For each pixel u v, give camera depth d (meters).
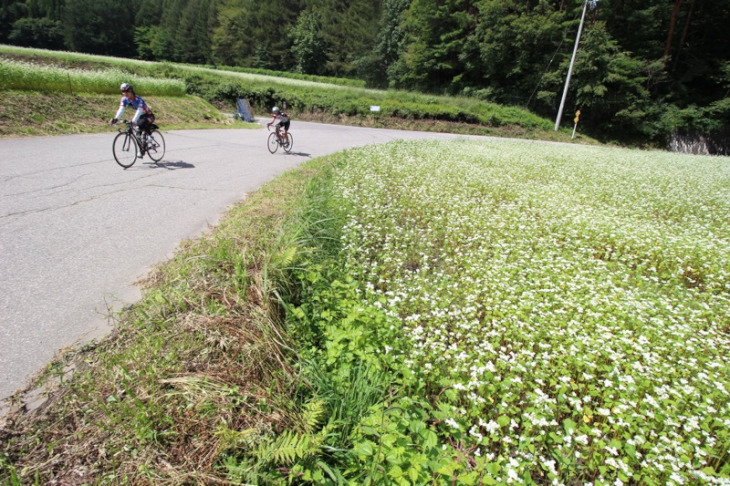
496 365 3.68
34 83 14.39
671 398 3.51
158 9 105.25
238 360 3.07
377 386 3.12
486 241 7.13
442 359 3.65
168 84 21.50
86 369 2.98
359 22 70.56
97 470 2.21
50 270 4.50
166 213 6.69
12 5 94.69
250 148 14.73
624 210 9.98
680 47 43.88
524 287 5.28
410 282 5.39
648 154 27.50
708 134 42.72
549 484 2.97
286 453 2.22
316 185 8.62
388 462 2.44
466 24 46.94
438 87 52.62
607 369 3.58
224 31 88.69
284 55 81.19
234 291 3.88
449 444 2.83
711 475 2.85
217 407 2.62
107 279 4.44
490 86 46.69
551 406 3.18
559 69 41.31
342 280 5.03
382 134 26.70
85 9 94.50
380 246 6.73
